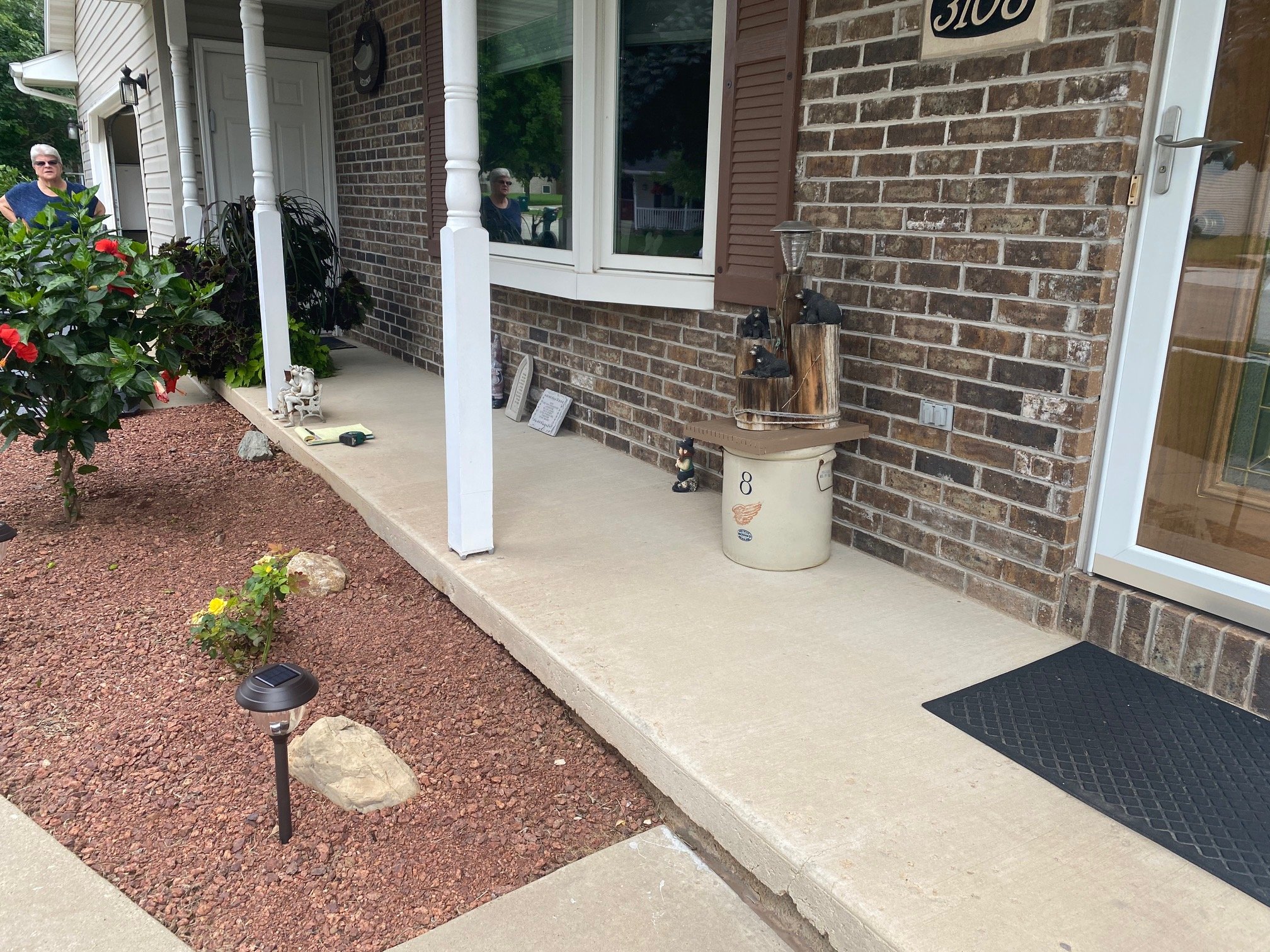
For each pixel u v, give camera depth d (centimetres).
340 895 197
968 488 290
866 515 330
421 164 619
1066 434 259
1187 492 246
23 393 368
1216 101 227
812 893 174
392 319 705
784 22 326
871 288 312
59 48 1323
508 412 539
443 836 216
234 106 752
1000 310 272
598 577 308
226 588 338
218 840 212
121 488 446
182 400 629
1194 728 222
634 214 419
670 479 418
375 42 653
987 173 269
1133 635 254
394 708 266
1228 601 236
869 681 243
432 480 414
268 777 234
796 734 218
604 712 235
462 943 183
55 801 223
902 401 308
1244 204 225
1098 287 245
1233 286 229
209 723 257
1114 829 187
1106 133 238
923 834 184
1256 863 176
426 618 320
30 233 374
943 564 303
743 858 191
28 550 369
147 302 379
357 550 375
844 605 289
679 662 251
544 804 229
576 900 196
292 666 209
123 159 1309
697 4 369
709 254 386
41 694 268
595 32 402
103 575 349
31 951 178
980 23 259
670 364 417
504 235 523
